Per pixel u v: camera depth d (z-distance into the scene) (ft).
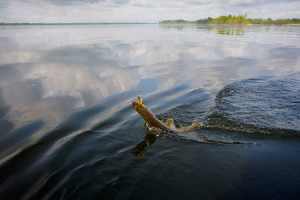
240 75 33.91
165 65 42.42
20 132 16.89
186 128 17.24
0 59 47.93
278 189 10.21
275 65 40.73
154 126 16.47
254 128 16.67
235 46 71.10
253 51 59.62
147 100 23.86
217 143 14.87
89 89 27.73
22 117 19.58
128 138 15.83
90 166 12.56
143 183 11.00
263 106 20.67
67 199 10.10
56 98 24.43
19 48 67.10
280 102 21.44
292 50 60.03
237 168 11.91
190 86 28.66
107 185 10.94
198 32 159.74
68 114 20.24
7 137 16.15
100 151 14.12
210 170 11.84
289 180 10.78
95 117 19.61
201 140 15.37
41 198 10.26
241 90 25.70
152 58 50.62
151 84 29.89
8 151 14.39
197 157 13.16
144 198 10.03
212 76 33.63
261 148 13.98
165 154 13.61
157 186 10.75
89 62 45.24
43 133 16.71
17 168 12.62
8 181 11.59
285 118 18.06
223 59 48.32
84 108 21.66
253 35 119.96
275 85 27.02
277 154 13.16
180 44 78.54
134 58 50.62
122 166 12.47
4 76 33.71
